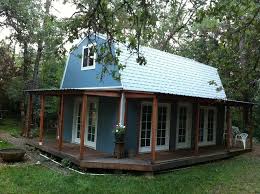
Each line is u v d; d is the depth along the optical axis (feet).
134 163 34.22
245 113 63.57
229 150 48.14
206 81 57.67
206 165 41.39
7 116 82.33
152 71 46.68
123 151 38.09
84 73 49.06
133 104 41.42
